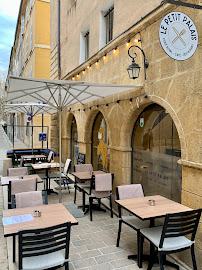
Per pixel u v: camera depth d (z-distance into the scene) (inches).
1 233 193.0
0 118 2240.4
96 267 147.5
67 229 120.7
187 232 134.8
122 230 200.1
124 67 232.2
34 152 490.9
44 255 124.2
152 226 156.0
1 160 533.3
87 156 345.4
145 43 196.4
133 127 233.0
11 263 150.6
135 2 216.2
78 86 197.2
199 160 142.4
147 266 149.7
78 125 370.0
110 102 259.9
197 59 142.9
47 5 649.0
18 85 185.2
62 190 322.0
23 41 956.0
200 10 140.6
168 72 168.4
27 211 149.2
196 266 141.9
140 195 186.9
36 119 607.8
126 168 235.9
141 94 200.8
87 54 360.2
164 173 192.1
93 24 317.1
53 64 523.2
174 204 157.6
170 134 184.1
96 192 223.8
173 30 125.4
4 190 315.0
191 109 147.9
